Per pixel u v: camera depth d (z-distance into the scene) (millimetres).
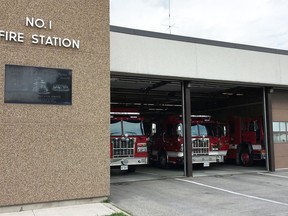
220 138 18547
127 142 16312
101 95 10016
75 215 8219
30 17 9273
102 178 9820
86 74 9875
